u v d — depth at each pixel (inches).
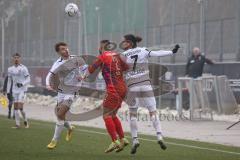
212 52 2482.8
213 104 2117.4
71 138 1397.6
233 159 1048.8
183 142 1343.5
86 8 3189.0
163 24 2746.1
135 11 2901.1
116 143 1082.1
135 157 1066.1
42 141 1328.7
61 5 3412.9
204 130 1663.4
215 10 2471.7
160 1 2760.8
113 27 3009.4
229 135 1526.8
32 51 3762.3
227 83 2079.2
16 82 1680.6
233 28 2368.4
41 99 3149.6
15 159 1019.9
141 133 1582.2
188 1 2605.8
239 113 2090.3
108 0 3056.1
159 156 1083.3
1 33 4101.9
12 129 1646.2
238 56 2333.9
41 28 3656.5
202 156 1085.8
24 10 3873.0
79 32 3078.2
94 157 1056.8
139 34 2878.9
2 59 4033.0
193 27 2581.2
